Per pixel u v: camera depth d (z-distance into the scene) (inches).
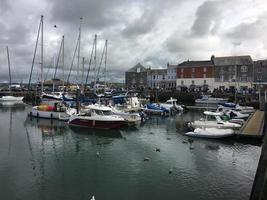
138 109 1638.8
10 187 538.9
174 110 1846.7
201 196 509.0
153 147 855.7
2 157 732.0
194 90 2844.5
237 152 799.1
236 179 590.2
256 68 2874.0
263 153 386.3
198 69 3164.4
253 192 389.1
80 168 653.3
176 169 649.6
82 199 493.0
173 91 2640.3
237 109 1694.1
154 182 571.5
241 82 2928.2
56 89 2738.7
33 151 799.7
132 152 796.6
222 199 497.4
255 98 2208.4
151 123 1365.7
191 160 720.3
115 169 647.8
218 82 3046.3
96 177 596.7
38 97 2229.3
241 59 3019.2
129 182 570.9
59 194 511.8
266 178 351.9
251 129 997.2
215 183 568.1
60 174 613.0
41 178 587.2
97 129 1130.0
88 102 1727.4
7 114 1619.1
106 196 506.3
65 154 772.0
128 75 3959.2
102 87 3088.1
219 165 681.6
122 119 1133.7
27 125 1221.1
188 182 572.4
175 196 508.4
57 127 1172.5
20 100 2433.6
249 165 684.1
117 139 973.8
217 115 1162.0
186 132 1075.3
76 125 1176.8
